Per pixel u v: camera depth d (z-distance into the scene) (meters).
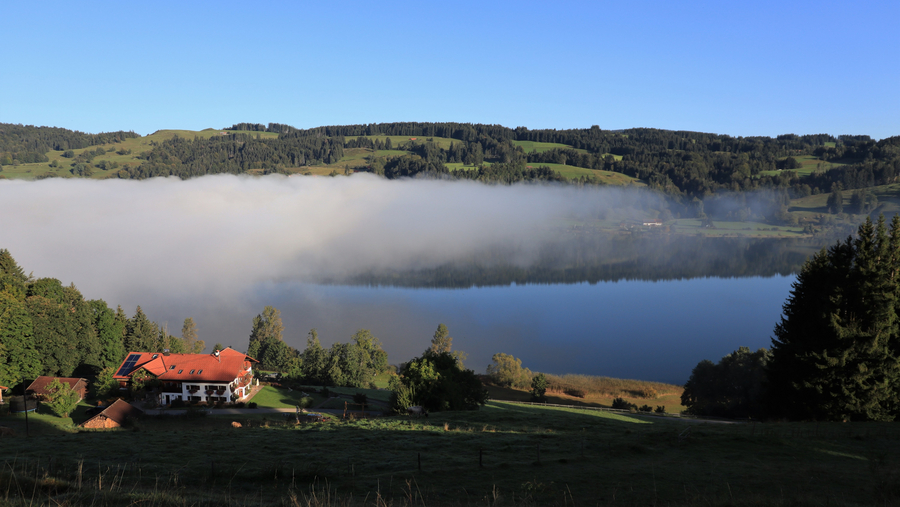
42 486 16.48
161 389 67.94
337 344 97.88
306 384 93.00
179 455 26.89
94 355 77.62
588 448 26.78
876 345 37.56
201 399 67.62
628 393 92.75
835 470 22.05
